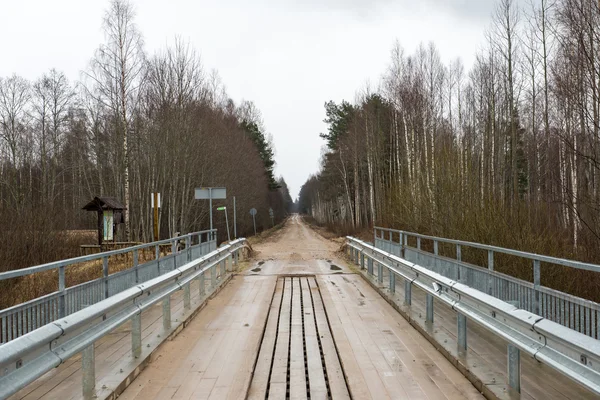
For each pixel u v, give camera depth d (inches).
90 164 1761.8
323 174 2743.6
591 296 354.9
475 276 294.5
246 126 2605.8
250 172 2085.4
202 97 1424.7
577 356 128.5
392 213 817.5
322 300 390.0
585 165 625.6
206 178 1477.6
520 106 1561.3
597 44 467.2
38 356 131.1
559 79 609.0
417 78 1226.0
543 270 370.9
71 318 150.6
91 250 804.0
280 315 336.2
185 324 297.3
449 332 262.1
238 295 415.8
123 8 1026.7
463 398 175.0
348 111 2217.0
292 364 225.8
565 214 595.8
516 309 167.8
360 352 236.2
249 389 190.9
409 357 227.6
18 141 1836.9
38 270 182.9
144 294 231.8
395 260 357.4
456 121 1430.9
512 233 419.8
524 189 1582.2
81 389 182.4
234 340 262.8
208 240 643.5
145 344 241.4
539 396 167.8
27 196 1149.7
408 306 334.0
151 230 1229.1
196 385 191.3
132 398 177.6
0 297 440.5
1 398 109.5
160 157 1217.4
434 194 657.6
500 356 216.2
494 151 1208.8
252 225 2336.4
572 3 516.1
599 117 465.4
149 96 1214.3
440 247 578.2
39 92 1788.9
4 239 619.2
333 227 2301.9
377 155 1707.7
